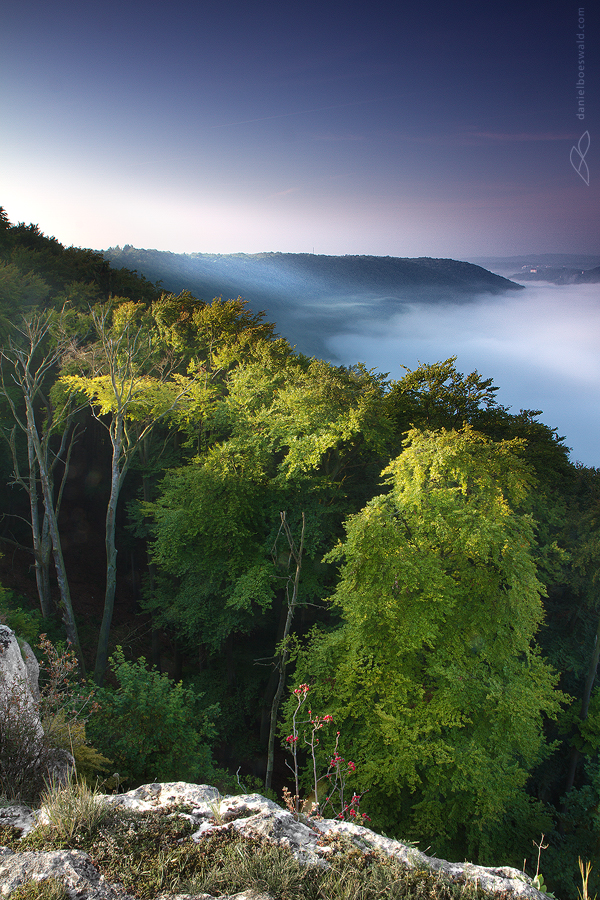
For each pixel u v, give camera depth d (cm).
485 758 1451
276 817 431
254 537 2605
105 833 399
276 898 337
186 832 410
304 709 1675
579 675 2673
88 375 3069
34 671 1066
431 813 1453
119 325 3628
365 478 2986
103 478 4403
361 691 1616
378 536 1658
